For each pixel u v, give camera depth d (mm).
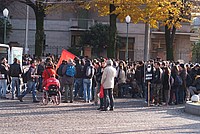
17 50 27375
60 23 52062
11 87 23250
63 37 52062
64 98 22922
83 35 49594
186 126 15234
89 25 51344
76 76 23328
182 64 24359
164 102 23344
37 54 33125
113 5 30469
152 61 22719
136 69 26547
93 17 52000
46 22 52094
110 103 19109
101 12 32312
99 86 20719
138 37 51469
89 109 19203
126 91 26766
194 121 16672
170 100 23266
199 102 20156
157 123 15727
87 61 22031
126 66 26516
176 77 23109
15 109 18344
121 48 50969
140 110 19828
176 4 31516
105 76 18781
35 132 12820
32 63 21578
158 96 22281
